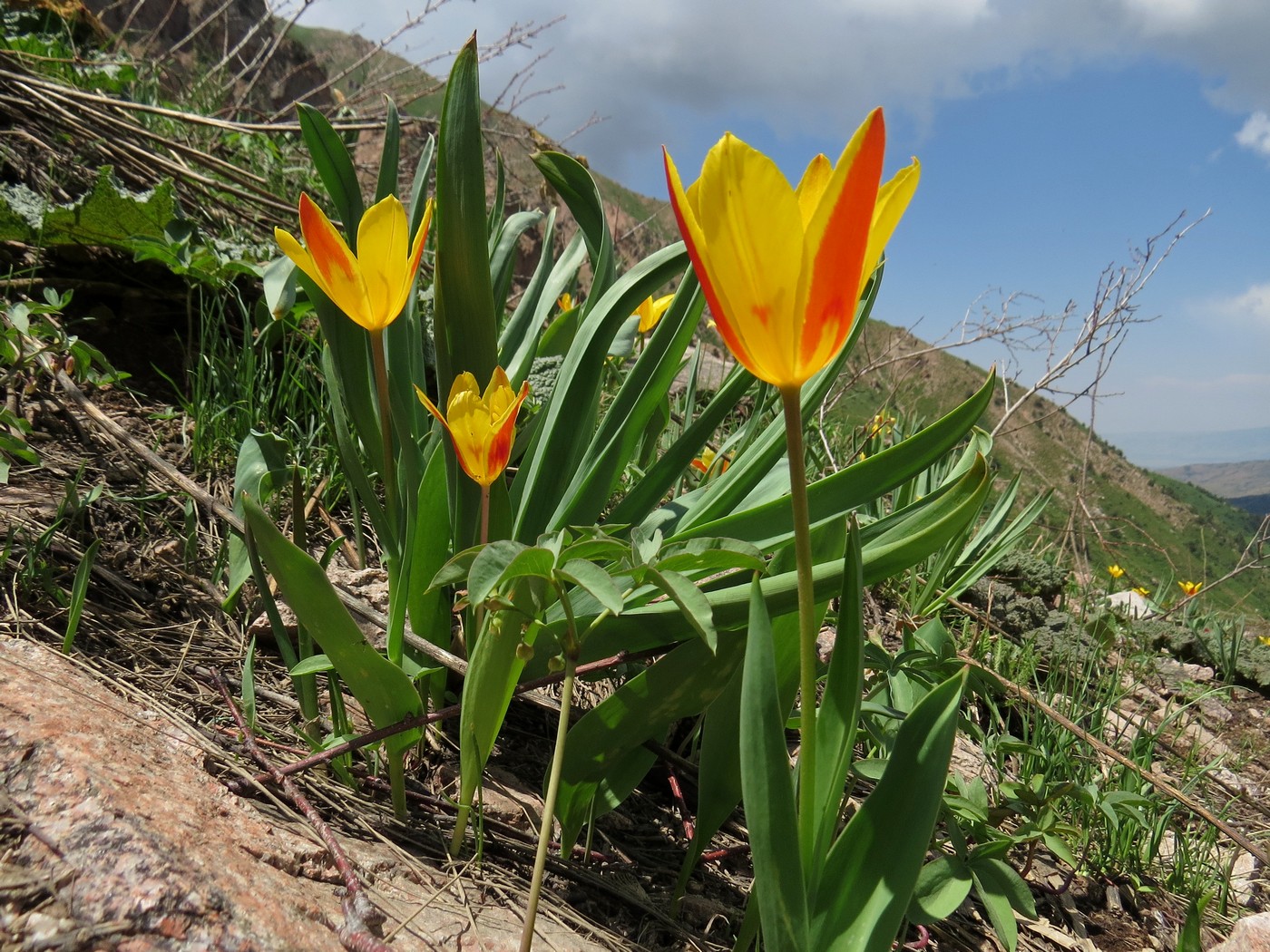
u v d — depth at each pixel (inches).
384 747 14.3
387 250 12.3
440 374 14.8
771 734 8.6
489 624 11.3
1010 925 12.8
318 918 9.3
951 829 14.1
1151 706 31.4
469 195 13.9
